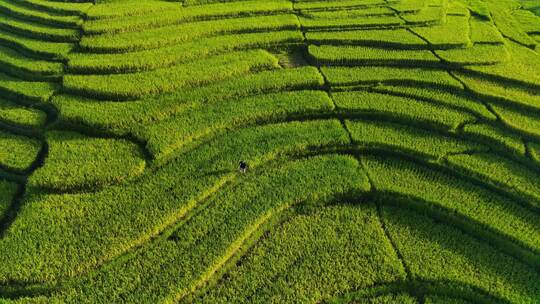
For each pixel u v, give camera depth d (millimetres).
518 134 24078
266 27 32781
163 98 25359
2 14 36219
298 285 17266
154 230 18641
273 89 26672
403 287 17625
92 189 20438
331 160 22250
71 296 16484
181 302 16688
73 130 23734
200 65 28312
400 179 21422
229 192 20469
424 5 37219
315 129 23719
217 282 17500
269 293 17016
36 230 18469
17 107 25344
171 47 30156
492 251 18797
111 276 17156
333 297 17062
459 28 34094
